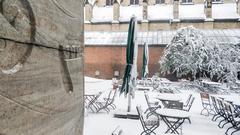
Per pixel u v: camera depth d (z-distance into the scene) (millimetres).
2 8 554
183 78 21031
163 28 29516
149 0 31484
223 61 18594
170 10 30484
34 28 668
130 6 32000
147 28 29562
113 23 30578
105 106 7508
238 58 19375
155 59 26422
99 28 31203
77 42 1063
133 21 7246
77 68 1058
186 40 18562
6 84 560
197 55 18156
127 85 7117
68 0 931
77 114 1060
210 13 28406
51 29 773
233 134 5867
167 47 20875
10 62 576
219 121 7156
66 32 911
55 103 801
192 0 30438
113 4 31703
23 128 614
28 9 641
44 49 729
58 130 824
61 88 859
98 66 28125
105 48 28125
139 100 10180
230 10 28812
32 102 657
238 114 6309
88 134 5199
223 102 6344
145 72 13594
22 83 615
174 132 5184
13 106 581
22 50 621
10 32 574
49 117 755
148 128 5461
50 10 764
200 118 7484
